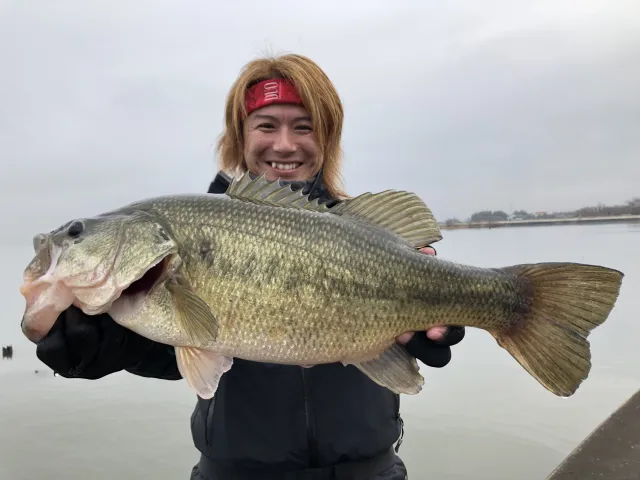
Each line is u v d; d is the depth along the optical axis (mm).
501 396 2076
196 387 600
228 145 921
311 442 644
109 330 582
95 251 595
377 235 666
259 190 666
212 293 609
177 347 621
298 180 844
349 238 648
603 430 665
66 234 599
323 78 864
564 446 1635
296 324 619
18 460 1664
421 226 698
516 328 686
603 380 2240
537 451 1598
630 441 633
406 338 654
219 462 657
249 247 616
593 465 583
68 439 1821
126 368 630
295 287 618
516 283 683
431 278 661
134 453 1737
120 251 601
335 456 646
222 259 611
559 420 1830
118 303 604
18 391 2363
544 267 682
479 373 2387
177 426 1965
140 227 611
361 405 670
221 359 622
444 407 1967
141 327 603
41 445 1774
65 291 583
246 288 610
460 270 672
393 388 636
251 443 644
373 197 691
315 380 668
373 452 658
